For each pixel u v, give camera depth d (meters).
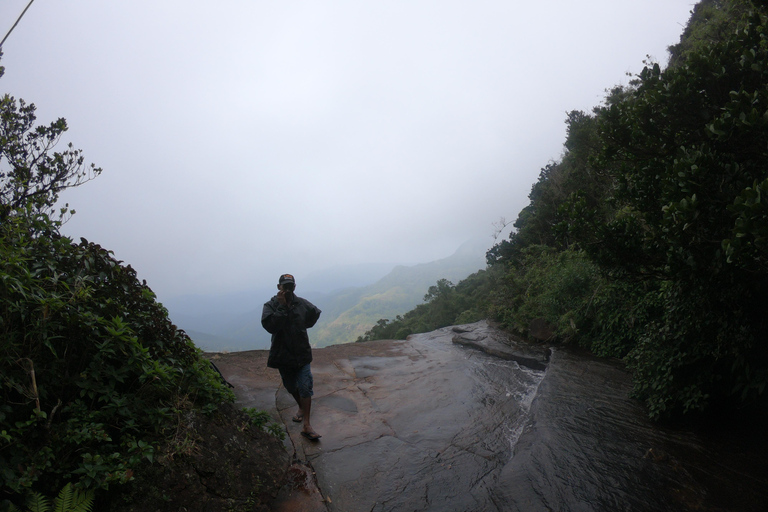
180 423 2.56
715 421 3.72
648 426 3.87
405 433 4.20
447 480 3.22
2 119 4.24
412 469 3.42
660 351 3.97
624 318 6.30
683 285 3.32
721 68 3.00
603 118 3.89
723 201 2.76
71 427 2.03
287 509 2.81
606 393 4.87
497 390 5.48
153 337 2.86
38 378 2.06
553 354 7.00
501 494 2.96
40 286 2.25
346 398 5.32
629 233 3.65
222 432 2.88
